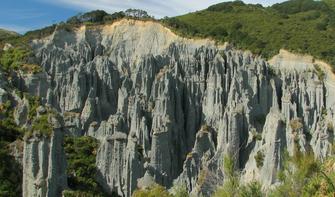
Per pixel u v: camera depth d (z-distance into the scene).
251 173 94.81
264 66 142.25
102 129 118.00
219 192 36.34
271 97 136.25
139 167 93.81
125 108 134.38
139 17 184.00
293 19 191.88
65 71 147.00
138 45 176.38
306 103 134.25
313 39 163.50
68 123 125.00
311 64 147.75
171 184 105.19
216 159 106.25
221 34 171.25
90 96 134.12
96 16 188.62
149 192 70.56
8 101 82.50
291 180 34.09
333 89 138.50
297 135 96.69
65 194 61.47
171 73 140.50
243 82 135.12
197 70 143.88
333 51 151.25
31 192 60.69
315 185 33.16
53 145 61.38
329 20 185.50
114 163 93.75
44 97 123.50
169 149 116.19
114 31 181.38
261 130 122.31
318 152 95.00
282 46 156.75
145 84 142.50
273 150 93.31
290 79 140.88
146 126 120.94
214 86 137.75
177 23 177.50
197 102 139.12
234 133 114.50
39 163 61.09
